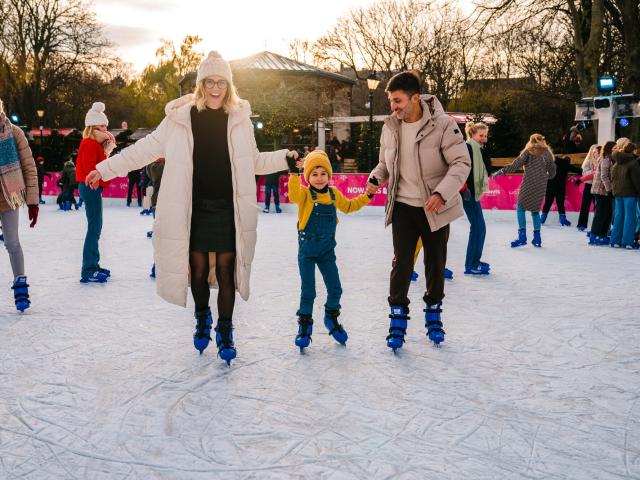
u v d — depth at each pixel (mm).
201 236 3309
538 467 2180
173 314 4488
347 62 43406
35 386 3006
